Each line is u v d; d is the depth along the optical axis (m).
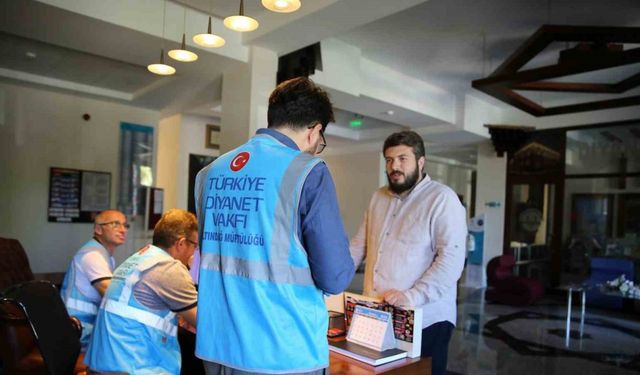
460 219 1.80
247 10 3.65
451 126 7.30
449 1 3.90
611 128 7.26
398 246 1.88
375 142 9.95
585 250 7.47
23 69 4.72
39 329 1.65
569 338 4.77
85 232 5.45
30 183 5.06
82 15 3.13
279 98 1.12
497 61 5.51
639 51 3.43
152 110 6.09
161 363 1.64
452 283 1.73
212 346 1.04
